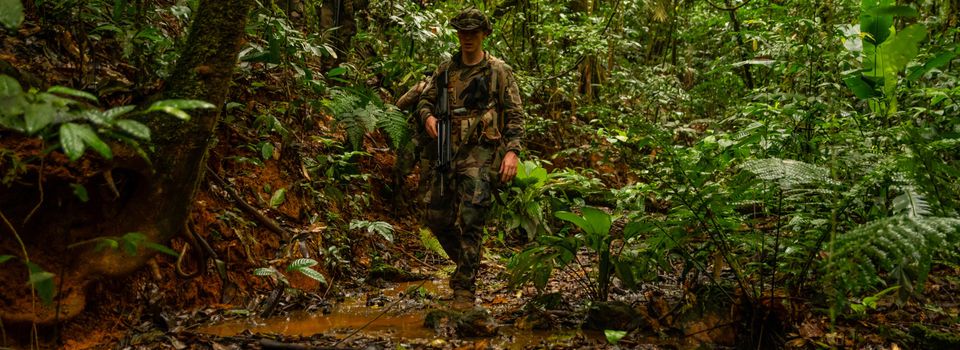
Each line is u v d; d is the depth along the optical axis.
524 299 3.69
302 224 4.15
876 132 2.90
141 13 3.46
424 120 3.60
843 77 3.14
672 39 10.48
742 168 2.71
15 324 2.34
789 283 2.96
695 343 2.71
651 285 3.86
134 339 2.65
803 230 2.93
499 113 3.55
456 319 3.05
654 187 3.27
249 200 3.85
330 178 4.48
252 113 4.18
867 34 3.03
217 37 2.36
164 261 3.13
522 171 4.57
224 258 3.45
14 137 2.25
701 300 2.89
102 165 2.29
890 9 2.33
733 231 3.21
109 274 2.44
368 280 4.16
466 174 3.43
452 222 3.56
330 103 3.71
